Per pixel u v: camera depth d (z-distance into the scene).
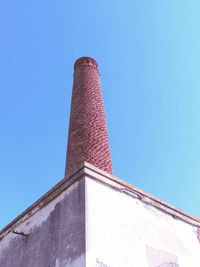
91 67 10.99
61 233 4.16
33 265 4.46
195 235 5.84
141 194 5.29
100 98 9.40
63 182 4.86
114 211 4.41
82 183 4.34
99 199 4.29
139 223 4.72
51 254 4.14
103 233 3.89
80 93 9.38
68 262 3.65
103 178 4.67
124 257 3.92
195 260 5.23
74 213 4.11
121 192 4.92
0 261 5.61
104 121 8.44
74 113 8.59
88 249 3.48
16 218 5.90
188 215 6.07
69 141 7.73
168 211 5.62
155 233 4.88
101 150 7.12
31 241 4.91
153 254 4.47
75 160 6.81
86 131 7.57
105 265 3.54
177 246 5.12
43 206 5.16
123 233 4.24
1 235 6.18
